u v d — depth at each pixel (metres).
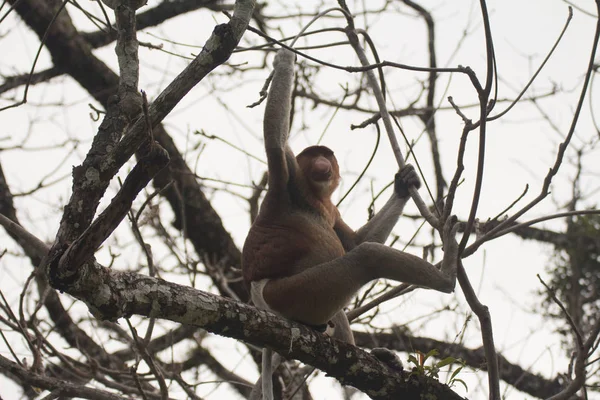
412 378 9.63
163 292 7.90
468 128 8.02
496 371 8.75
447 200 8.70
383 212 11.48
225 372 16.11
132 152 7.28
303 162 11.09
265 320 8.65
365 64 10.23
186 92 7.20
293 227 10.26
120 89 8.10
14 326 11.43
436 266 10.24
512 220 8.85
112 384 12.32
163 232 13.73
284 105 10.31
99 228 6.76
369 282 9.67
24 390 13.33
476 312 8.73
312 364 9.16
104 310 7.50
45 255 8.45
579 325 15.53
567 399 9.54
